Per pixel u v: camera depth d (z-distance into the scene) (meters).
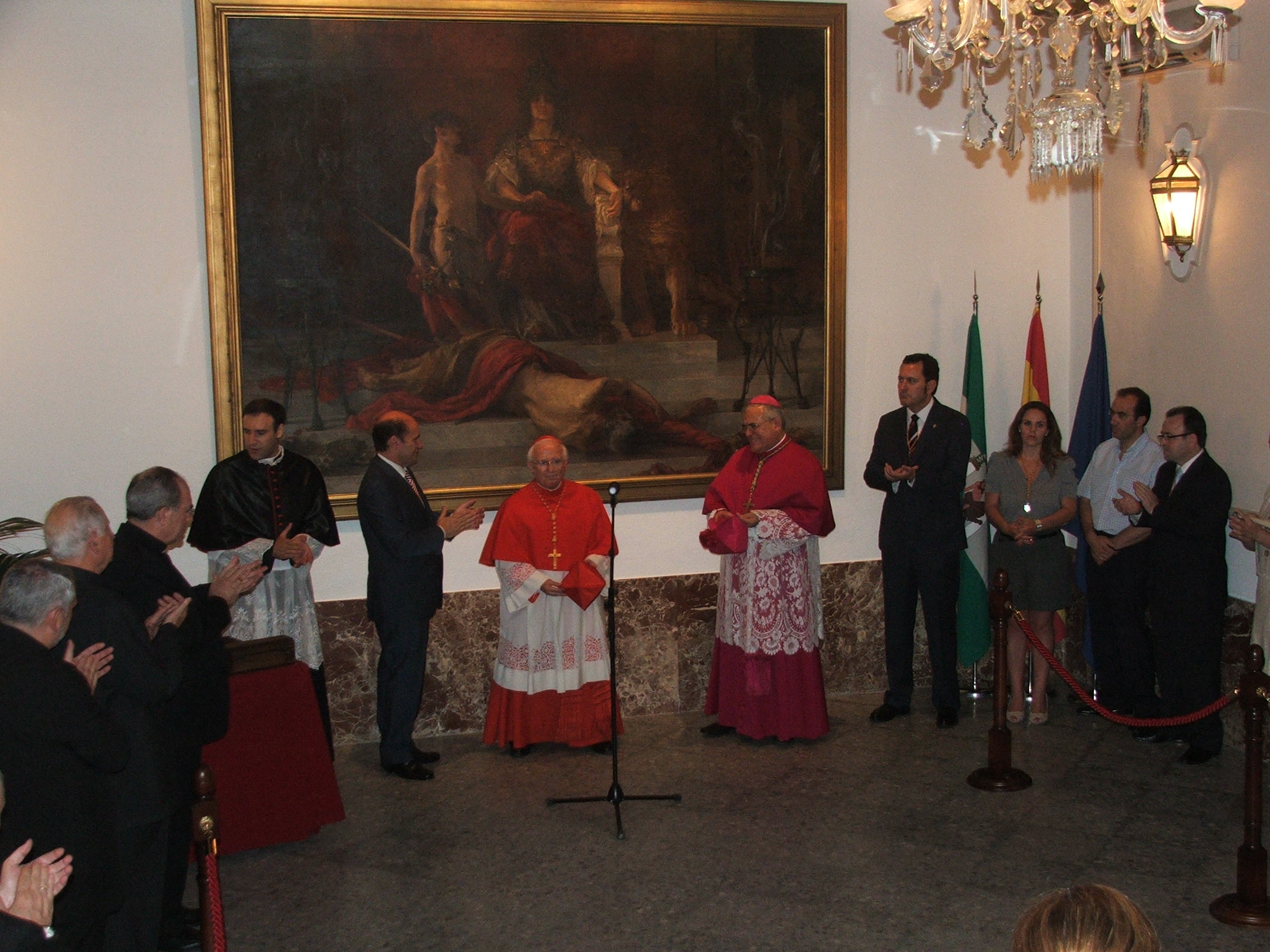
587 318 7.06
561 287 7.00
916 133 7.52
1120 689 7.11
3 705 3.43
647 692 7.37
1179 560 6.35
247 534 6.02
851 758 6.50
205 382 6.66
